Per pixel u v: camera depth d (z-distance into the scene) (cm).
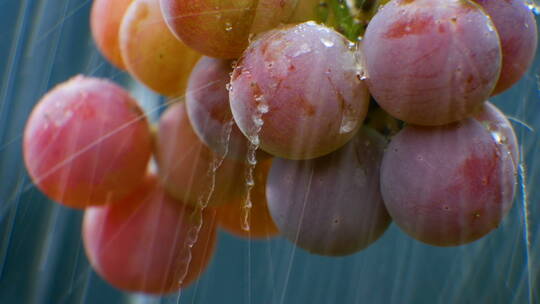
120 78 29
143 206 28
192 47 27
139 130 28
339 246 27
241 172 28
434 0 26
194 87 27
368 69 26
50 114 28
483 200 26
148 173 28
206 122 27
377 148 27
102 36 28
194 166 28
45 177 28
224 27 26
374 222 27
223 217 29
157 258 28
